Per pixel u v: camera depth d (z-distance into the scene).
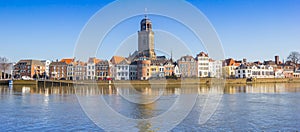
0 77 123.00
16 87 82.00
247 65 146.62
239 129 21.36
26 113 28.83
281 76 157.25
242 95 53.28
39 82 93.25
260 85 102.12
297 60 166.00
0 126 22.44
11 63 128.50
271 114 28.31
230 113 28.84
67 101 40.50
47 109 31.73
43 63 147.75
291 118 25.92
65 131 20.73
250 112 29.66
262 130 21.09
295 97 48.69
